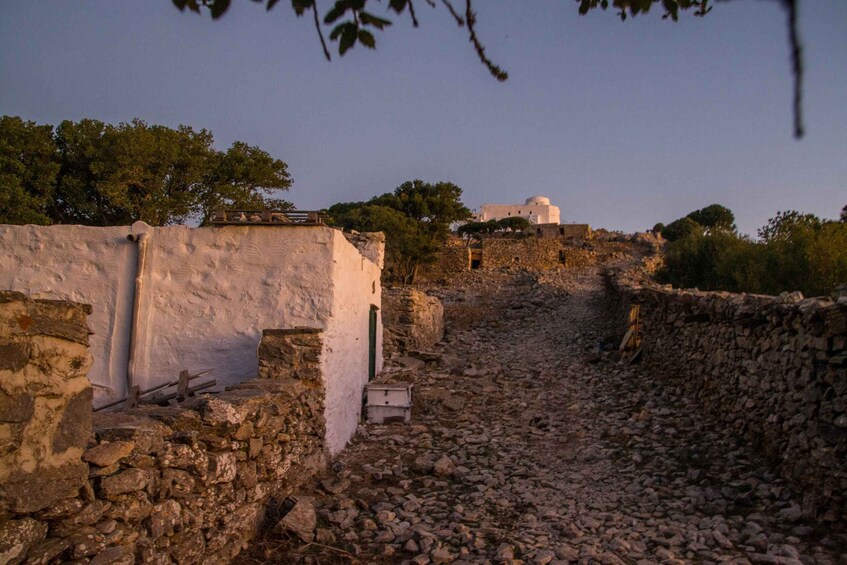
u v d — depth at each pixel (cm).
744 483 733
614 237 5366
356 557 572
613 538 606
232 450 554
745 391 891
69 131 2061
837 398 610
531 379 1523
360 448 961
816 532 586
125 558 390
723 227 2378
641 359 1577
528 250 4512
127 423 458
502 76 226
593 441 988
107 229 937
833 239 1421
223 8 199
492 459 912
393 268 3888
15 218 1788
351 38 219
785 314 748
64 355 366
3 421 325
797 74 131
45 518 351
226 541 536
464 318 2645
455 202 4288
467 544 603
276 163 2489
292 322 888
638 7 240
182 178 2222
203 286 909
